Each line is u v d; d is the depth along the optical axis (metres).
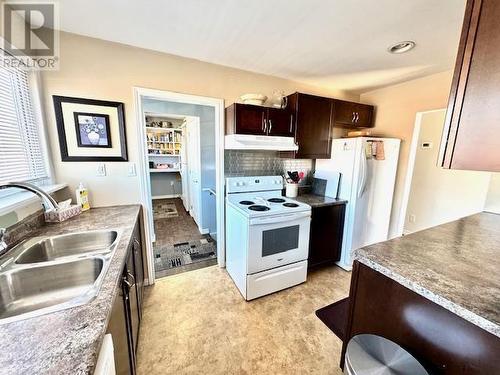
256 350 1.52
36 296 1.00
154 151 5.89
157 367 1.39
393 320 1.02
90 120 1.77
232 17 1.41
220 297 2.06
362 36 1.61
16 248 1.16
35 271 0.98
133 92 1.87
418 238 1.32
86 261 1.06
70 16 1.42
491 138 0.58
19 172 1.39
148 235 2.13
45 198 1.18
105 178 1.90
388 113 2.77
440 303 0.78
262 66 2.19
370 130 2.95
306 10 1.33
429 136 3.33
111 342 0.70
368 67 2.17
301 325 1.75
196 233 3.62
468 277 0.89
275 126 2.23
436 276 0.90
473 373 0.75
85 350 0.55
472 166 0.62
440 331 0.84
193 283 2.26
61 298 1.01
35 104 1.56
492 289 0.81
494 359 0.70
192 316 1.82
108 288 0.81
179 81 2.01
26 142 1.47
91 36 1.68
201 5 1.30
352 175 2.43
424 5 1.26
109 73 1.77
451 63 2.05
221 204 2.45
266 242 2.00
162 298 2.03
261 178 2.56
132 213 1.76
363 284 1.15
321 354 1.50
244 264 1.98
